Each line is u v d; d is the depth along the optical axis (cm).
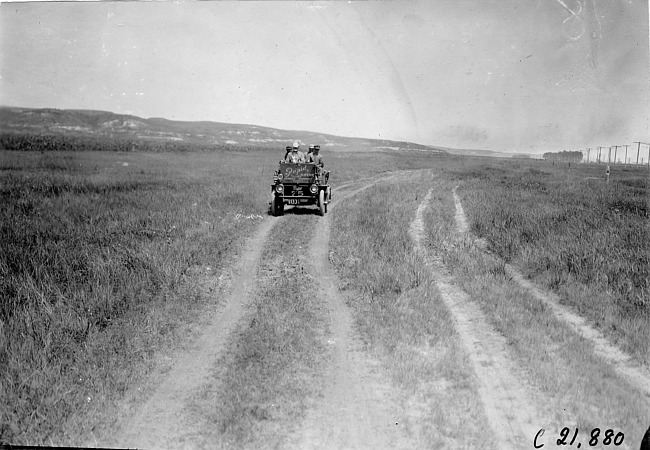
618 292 621
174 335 539
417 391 435
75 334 531
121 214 1031
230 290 658
